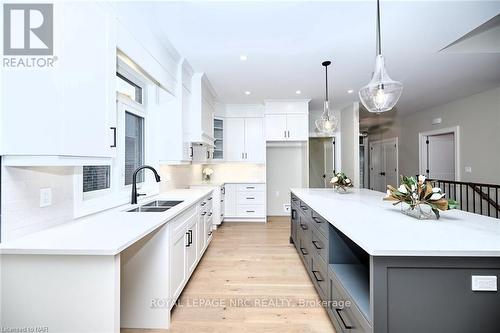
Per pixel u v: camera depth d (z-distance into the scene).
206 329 1.77
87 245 1.19
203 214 3.04
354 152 5.09
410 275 1.09
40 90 1.14
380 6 1.92
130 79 2.54
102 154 1.47
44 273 1.19
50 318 1.20
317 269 2.13
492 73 3.41
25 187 1.33
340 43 2.53
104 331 1.20
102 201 2.02
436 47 2.62
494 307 1.07
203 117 3.59
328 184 5.81
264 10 1.97
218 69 3.26
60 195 1.57
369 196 2.73
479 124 4.39
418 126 5.98
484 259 1.07
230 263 2.93
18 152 1.13
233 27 2.23
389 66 3.13
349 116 5.31
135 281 1.79
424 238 1.20
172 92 2.80
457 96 4.60
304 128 4.93
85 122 1.34
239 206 5.06
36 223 1.40
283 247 3.51
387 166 7.22
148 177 2.97
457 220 1.57
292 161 5.82
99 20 1.46
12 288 1.19
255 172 5.46
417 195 1.63
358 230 1.34
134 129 2.77
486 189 4.28
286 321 1.85
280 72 3.36
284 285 2.39
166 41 2.48
